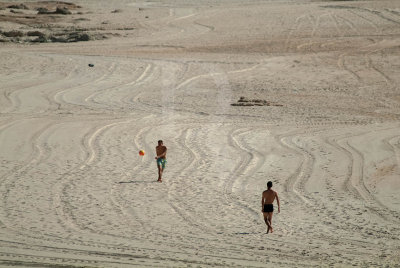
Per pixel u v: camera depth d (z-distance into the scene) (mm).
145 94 75750
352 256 26328
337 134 54375
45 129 54906
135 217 32062
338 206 34781
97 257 24750
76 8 199875
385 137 52938
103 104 68812
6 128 54906
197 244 27641
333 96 75438
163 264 24094
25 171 41312
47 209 33062
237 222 31703
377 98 73500
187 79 86625
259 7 192250
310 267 24531
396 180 40031
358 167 43344
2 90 75938
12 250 25422
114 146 49281
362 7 177000
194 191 37594
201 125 58344
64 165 43188
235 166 43781
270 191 30344
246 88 81000
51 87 78812
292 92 78250
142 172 41938
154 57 105562
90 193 36562
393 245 28094
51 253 25125
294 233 29906
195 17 173000
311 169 42969
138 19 169625
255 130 56219
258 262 25078
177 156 46375
